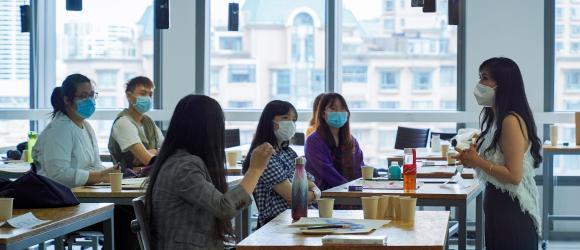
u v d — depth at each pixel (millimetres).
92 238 5516
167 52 8141
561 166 7734
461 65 7855
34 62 8375
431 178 4906
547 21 7672
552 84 7711
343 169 5141
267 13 8211
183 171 3084
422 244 2678
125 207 4543
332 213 3375
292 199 3348
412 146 7180
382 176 5180
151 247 3133
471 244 6785
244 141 8195
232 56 8273
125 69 8344
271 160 4129
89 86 4621
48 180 3641
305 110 8086
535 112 7648
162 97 8148
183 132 3158
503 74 3682
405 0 8023
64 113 4613
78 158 4574
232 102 8297
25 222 3158
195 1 8094
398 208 3262
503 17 7719
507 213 3689
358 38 8117
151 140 5840
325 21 8102
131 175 4984
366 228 2971
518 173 3633
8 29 8430
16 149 6805
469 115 7762
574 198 7688
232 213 3076
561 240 7445
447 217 3314
